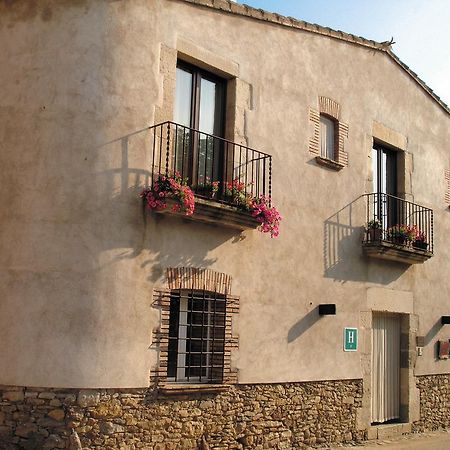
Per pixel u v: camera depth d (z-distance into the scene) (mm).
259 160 9570
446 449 10633
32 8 8180
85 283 7613
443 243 13719
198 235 8625
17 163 7926
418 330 12633
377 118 12117
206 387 8438
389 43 12320
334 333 10602
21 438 7434
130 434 7672
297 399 9805
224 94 9500
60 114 7887
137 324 7840
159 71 8375
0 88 8164
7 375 7574
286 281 9852
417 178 13117
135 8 8219
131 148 8008
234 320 9008
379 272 11734
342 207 11031
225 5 9266
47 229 7719
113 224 7777
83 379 7465
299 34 10555
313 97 10688
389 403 11938
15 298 7672
